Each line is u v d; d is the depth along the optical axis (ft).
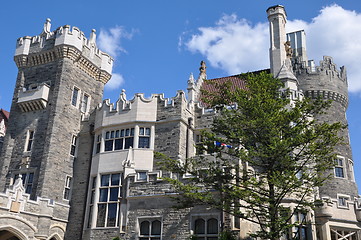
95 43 127.03
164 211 73.51
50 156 102.89
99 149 104.58
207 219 69.82
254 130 61.62
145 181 78.02
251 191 60.08
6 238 89.81
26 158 106.01
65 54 114.52
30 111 113.19
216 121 66.95
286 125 62.59
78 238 98.02
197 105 105.19
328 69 122.93
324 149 59.98
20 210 85.81
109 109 105.50
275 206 57.52
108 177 97.81
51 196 100.48
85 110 120.26
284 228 57.21
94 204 95.66
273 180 55.06
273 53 123.54
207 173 63.72
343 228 78.64
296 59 125.49
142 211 75.72
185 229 70.13
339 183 108.47
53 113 107.86
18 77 119.75
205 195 61.67
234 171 71.82
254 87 65.92
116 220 90.74
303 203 59.82
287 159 57.93
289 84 109.19
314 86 119.55
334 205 79.30
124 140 100.07
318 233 77.00
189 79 118.52
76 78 117.29
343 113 122.21
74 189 106.42
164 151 95.96
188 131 99.81
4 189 106.01
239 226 66.03
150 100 102.01
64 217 100.32
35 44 120.37
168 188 74.84
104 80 128.57
